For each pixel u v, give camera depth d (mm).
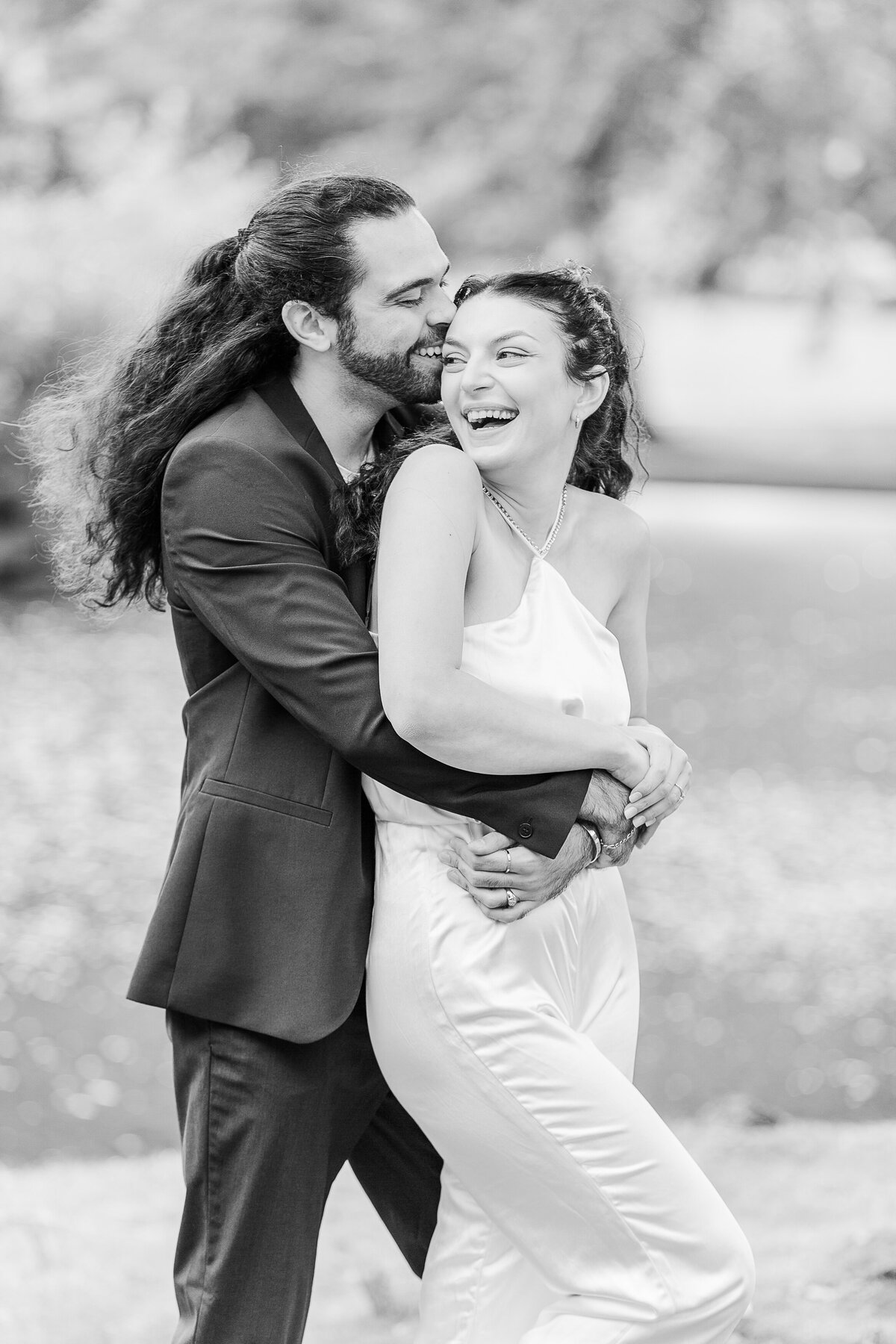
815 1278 3551
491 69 22297
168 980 2496
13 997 6348
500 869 2406
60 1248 3857
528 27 21312
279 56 23297
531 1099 2393
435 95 22672
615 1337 2354
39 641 13688
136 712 11375
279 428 2572
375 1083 2662
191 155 23688
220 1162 2508
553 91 20891
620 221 23125
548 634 2518
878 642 13930
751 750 10359
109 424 2789
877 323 40344
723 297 27547
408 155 22516
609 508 2732
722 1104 5016
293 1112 2502
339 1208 4250
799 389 36719
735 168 21641
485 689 2355
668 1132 2412
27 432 3076
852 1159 4426
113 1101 5379
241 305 2691
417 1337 2637
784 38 20578
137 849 8281
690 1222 2346
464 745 2326
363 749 2375
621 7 20344
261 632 2441
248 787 2512
